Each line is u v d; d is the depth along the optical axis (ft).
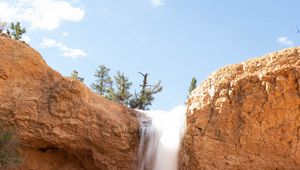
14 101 67.10
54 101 67.72
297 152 61.31
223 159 63.10
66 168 72.69
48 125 67.00
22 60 69.97
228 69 68.28
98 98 73.15
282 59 64.13
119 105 75.31
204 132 64.13
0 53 68.59
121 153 69.51
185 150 65.51
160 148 70.28
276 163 61.98
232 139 63.10
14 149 63.72
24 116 66.74
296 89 61.67
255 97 63.00
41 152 71.67
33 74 70.54
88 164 71.67
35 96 68.33
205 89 68.23
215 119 64.13
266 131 62.18
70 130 67.77
